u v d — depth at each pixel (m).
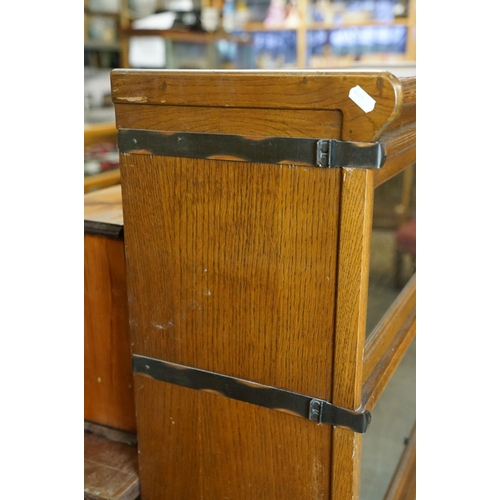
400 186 1.03
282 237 0.86
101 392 1.28
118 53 2.94
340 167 0.79
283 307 0.89
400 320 1.17
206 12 3.39
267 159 0.83
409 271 1.25
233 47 3.74
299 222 0.84
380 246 0.95
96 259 1.17
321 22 3.67
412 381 1.36
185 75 0.86
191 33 3.25
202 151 0.88
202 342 0.98
